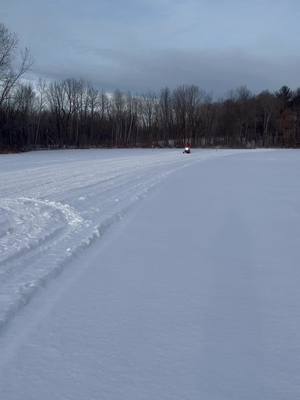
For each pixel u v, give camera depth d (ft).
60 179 48.85
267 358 9.75
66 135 232.12
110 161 87.35
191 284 14.49
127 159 96.53
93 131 254.27
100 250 18.80
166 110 282.56
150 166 73.36
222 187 42.65
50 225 23.43
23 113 184.24
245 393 8.45
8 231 21.86
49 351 9.99
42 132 218.18
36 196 34.60
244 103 304.71
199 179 50.98
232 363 9.53
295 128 303.48
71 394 8.41
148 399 8.25
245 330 11.10
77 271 15.81
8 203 30.63
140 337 10.69
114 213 27.27
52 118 228.63
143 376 9.00
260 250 18.89
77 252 18.26
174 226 23.84
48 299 13.07
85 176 53.11
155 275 15.42
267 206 30.63
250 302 12.96
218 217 26.43
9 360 9.59
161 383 8.76
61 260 16.83
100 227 23.13
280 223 24.62
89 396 8.34
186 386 8.66
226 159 102.99
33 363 9.48
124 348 10.14
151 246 19.53
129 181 47.83
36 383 8.76
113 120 268.62
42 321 11.54
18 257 17.22
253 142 299.99
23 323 11.41
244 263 16.96
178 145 255.70
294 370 9.27
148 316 11.91
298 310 12.39
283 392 8.50
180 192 38.58
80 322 11.51
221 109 299.79
